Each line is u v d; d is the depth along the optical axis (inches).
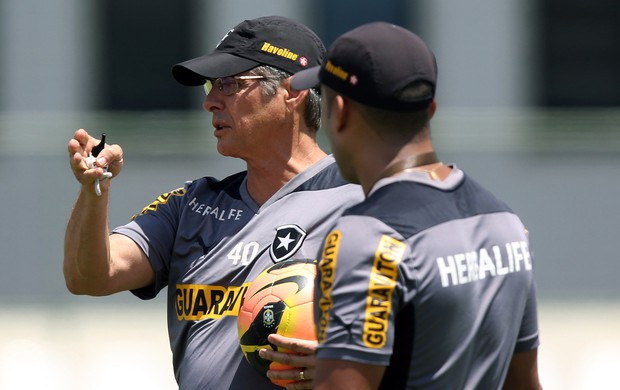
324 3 1441.9
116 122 1423.5
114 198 1400.1
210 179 522.9
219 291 492.4
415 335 380.5
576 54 1471.5
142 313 1323.8
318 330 389.1
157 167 1409.9
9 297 1326.3
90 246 485.1
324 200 488.7
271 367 453.4
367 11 1446.9
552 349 1326.3
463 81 1451.8
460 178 408.2
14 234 1343.5
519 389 438.3
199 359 487.2
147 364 1285.7
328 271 382.3
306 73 448.5
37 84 1427.2
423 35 1450.5
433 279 378.9
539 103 1464.1
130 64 1448.1
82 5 1437.0
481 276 393.4
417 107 392.2
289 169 500.7
